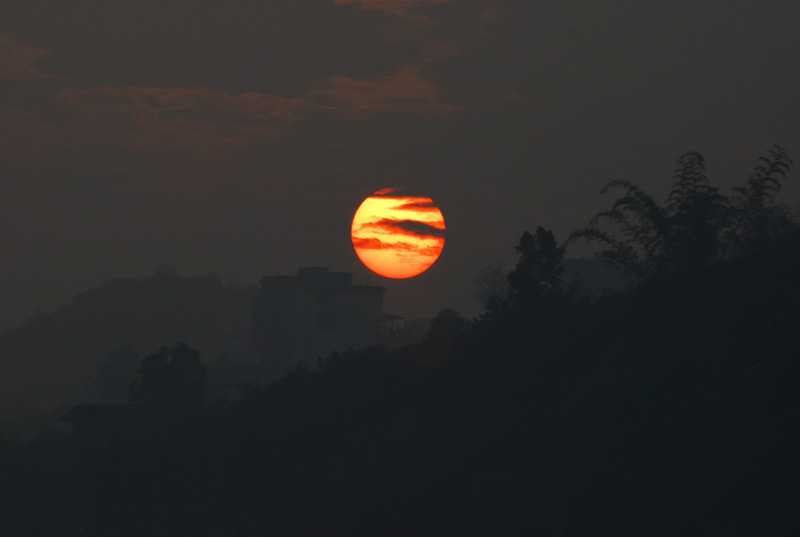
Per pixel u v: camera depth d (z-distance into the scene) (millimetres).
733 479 70062
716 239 116438
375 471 100625
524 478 85438
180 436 147875
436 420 116250
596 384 101750
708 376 90250
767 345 86875
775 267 107375
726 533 63719
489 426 104000
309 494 101688
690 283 114812
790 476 66938
